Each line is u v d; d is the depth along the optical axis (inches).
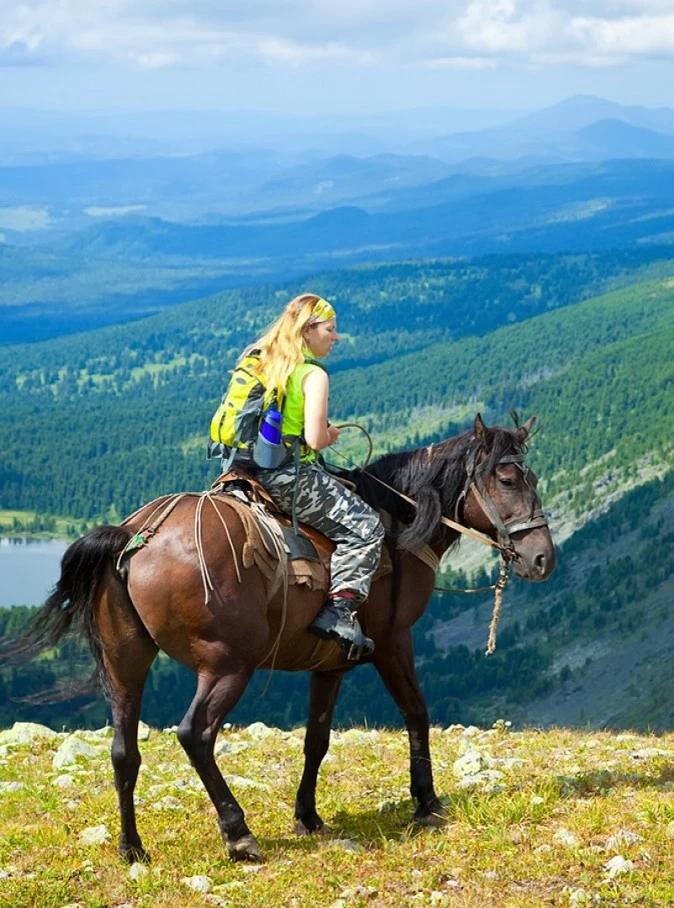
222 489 277.6
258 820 310.8
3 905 241.4
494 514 308.3
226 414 277.0
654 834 262.2
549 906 231.3
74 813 319.6
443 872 253.0
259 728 486.9
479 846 266.2
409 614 304.3
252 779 363.6
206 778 259.9
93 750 417.1
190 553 255.1
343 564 281.9
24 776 377.7
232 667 257.1
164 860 267.1
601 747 429.4
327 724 304.8
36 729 458.3
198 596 253.4
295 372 275.7
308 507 281.3
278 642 272.2
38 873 260.4
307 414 274.1
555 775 343.0
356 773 376.8
